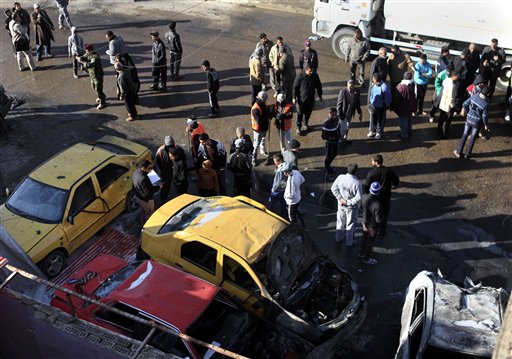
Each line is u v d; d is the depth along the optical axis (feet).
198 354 23.27
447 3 50.14
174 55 54.03
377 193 31.01
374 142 45.29
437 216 37.63
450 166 42.34
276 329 26.21
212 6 72.23
